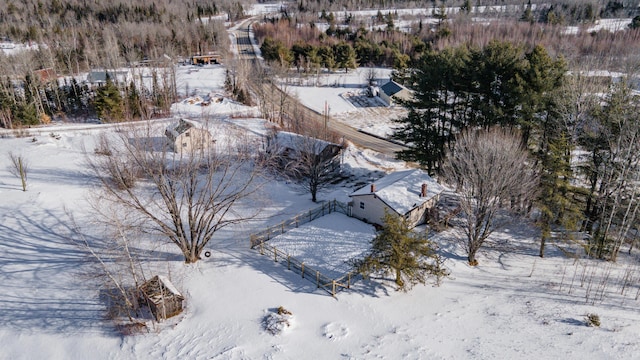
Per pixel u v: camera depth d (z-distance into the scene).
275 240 36.28
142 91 83.25
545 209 33.94
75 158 53.44
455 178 39.81
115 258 33.06
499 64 42.00
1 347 25.97
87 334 26.72
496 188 32.72
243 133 58.09
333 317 27.97
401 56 108.81
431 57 50.38
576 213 35.25
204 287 30.66
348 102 91.81
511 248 37.00
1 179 46.88
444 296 30.47
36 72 89.88
